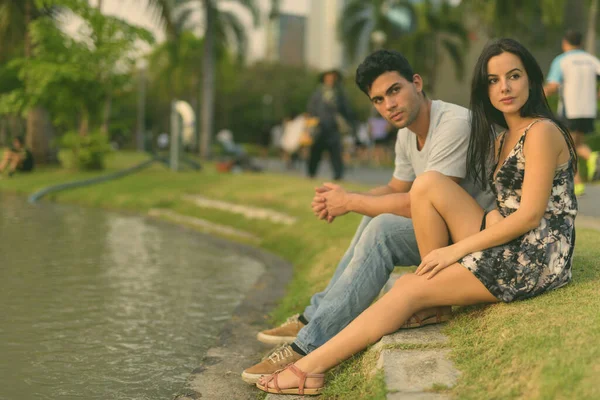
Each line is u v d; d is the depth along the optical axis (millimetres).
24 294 5078
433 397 2523
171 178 12305
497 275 2885
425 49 28188
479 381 2539
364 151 20312
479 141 3117
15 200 11641
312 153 11719
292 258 6723
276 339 3848
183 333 4246
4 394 3203
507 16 22156
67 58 14188
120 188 11781
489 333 2818
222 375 3484
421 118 3408
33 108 16141
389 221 3299
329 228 6852
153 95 53375
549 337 2559
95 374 3500
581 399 2139
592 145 10328
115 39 14109
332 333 3238
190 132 15562
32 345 3918
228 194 9953
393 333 3037
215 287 5547
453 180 3354
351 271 3271
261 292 5344
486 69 2971
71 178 13711
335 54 91125
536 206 2836
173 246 7516
